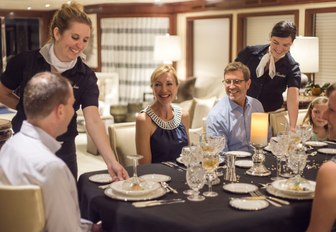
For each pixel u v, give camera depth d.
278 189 2.14
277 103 3.97
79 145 7.27
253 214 1.89
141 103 7.73
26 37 11.91
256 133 2.52
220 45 8.33
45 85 1.80
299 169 2.32
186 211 1.92
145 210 1.94
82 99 2.63
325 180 1.80
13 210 1.74
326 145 3.27
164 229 1.82
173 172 2.55
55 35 2.45
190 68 8.97
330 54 6.54
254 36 7.65
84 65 2.65
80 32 2.40
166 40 8.11
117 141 3.28
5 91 2.70
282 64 3.79
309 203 2.03
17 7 10.68
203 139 2.47
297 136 2.88
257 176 2.47
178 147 3.02
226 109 3.25
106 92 8.88
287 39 3.56
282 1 6.85
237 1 7.59
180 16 8.98
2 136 3.38
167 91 2.98
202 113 6.25
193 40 8.91
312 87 5.93
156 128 2.99
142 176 2.43
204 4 8.26
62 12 2.41
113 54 9.71
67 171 1.77
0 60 11.58
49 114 1.81
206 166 2.18
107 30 9.71
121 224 1.96
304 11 6.60
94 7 9.71
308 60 5.84
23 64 2.59
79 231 1.80
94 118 2.57
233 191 2.17
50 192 1.72
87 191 2.24
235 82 3.19
